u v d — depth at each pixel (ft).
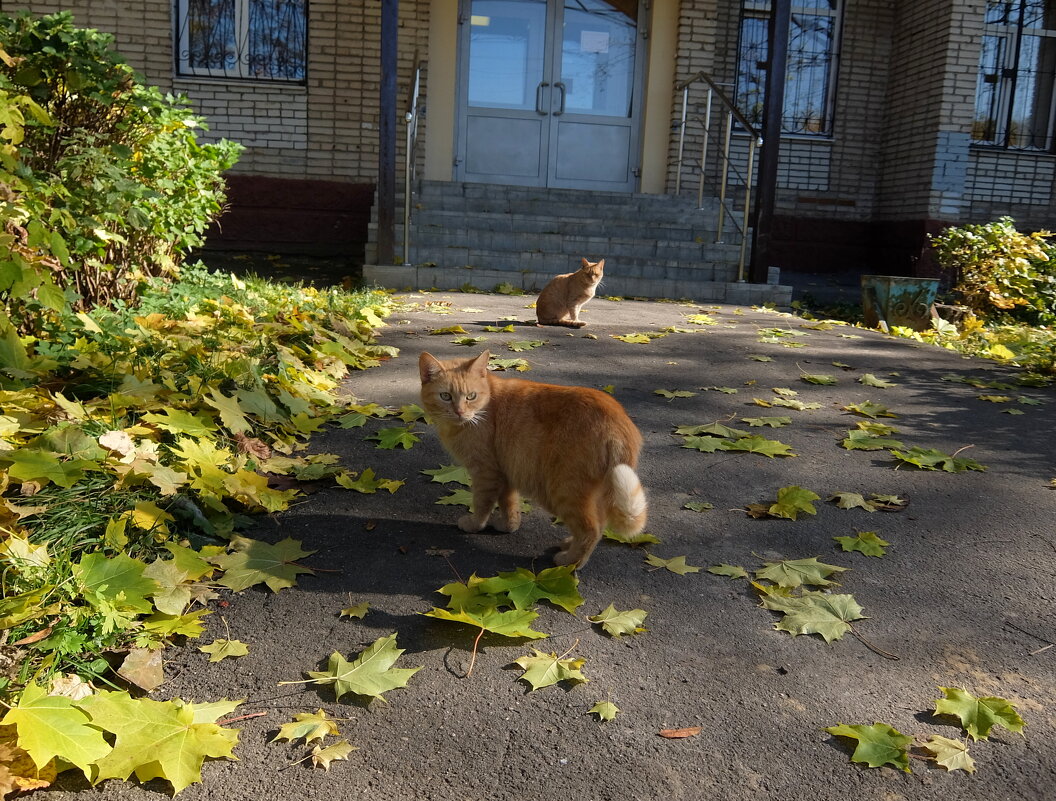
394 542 6.34
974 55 25.71
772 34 21.08
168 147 12.66
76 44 10.23
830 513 7.18
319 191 25.66
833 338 15.46
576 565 5.94
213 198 14.87
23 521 5.62
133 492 6.22
